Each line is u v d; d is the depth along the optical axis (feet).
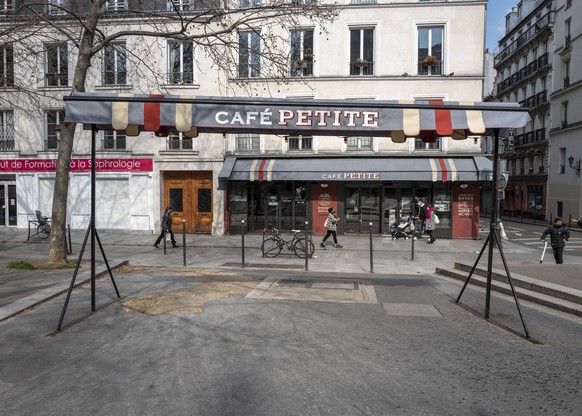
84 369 14.99
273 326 19.76
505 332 19.75
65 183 36.78
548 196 118.11
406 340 18.38
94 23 36.09
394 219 65.98
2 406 12.48
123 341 17.63
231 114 19.70
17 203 69.10
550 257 49.98
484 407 12.67
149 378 14.28
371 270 38.14
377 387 13.84
